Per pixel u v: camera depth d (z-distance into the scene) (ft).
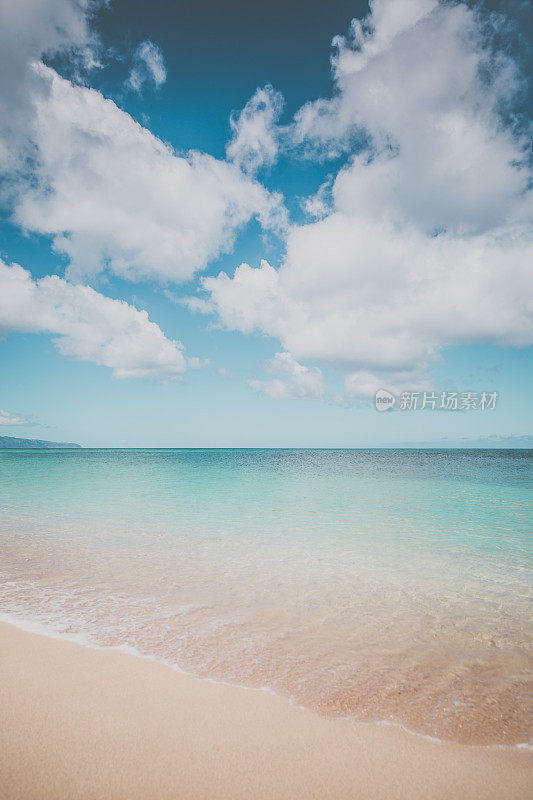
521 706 14.20
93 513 53.47
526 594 25.11
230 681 15.43
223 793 10.20
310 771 11.03
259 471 141.38
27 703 13.73
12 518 49.70
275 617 21.56
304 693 14.73
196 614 21.81
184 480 103.50
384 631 20.02
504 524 47.14
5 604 22.88
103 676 15.56
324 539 39.40
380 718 13.41
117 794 10.04
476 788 10.55
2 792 9.94
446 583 27.07
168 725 12.75
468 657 17.62
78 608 22.43
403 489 84.38
